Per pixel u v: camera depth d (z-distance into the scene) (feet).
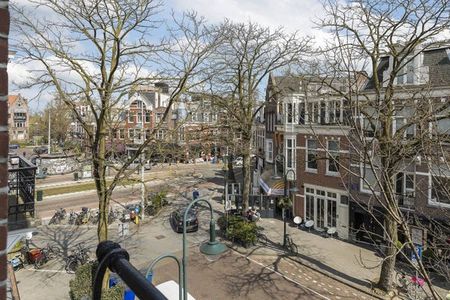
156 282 51.34
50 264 58.03
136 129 70.74
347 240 69.15
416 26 39.34
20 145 228.84
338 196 71.05
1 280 5.81
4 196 5.81
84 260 56.29
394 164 38.04
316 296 47.80
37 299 46.52
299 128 78.54
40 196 80.79
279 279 52.85
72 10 36.70
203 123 83.87
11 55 31.78
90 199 104.99
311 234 73.15
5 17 5.80
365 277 52.80
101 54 39.04
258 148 121.80
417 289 46.57
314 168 76.64
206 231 74.90
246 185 72.79
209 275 54.08
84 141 53.83
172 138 48.57
